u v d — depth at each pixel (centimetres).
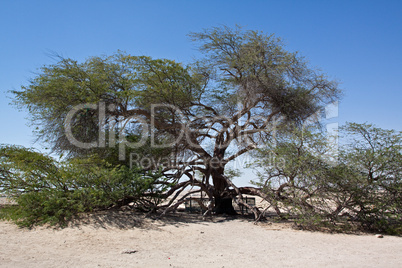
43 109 1441
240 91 1641
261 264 754
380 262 772
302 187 1270
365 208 1258
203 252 879
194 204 1947
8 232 1042
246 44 1689
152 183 1398
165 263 750
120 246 920
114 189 1293
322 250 913
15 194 1237
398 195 1245
